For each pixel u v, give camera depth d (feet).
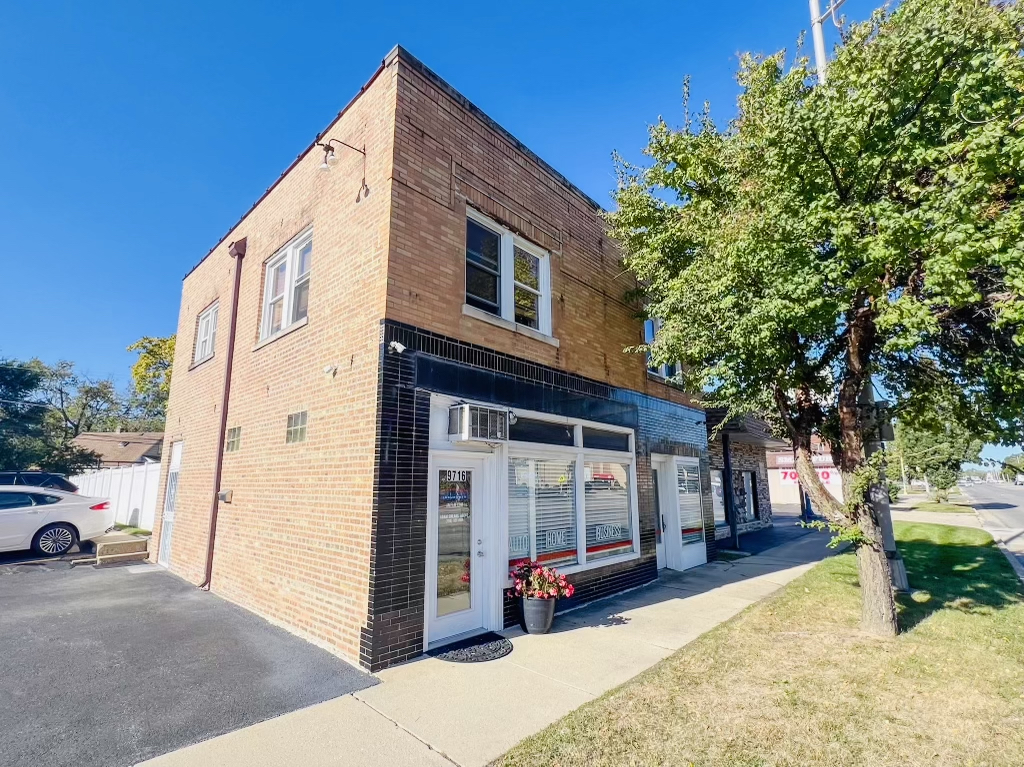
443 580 20.45
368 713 13.91
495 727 13.14
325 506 20.52
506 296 25.45
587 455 28.48
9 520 38.27
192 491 33.50
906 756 11.45
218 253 36.65
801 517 61.87
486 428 20.92
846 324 20.74
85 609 24.16
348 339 21.08
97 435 110.01
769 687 15.12
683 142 23.91
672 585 30.71
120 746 12.15
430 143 22.40
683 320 22.49
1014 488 209.15
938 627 20.29
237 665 17.25
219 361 32.94
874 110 16.06
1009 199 15.44
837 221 15.84
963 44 14.70
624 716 13.48
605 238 33.40
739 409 23.72
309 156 26.78
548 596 21.11
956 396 21.21
